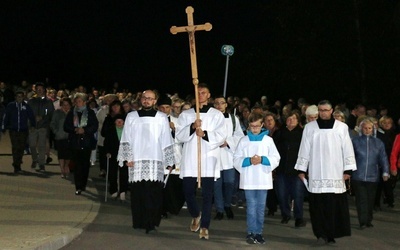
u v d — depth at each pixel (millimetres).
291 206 14703
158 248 10812
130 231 12188
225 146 13531
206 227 11703
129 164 12234
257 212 11477
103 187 17484
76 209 13875
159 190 12172
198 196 17234
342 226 11508
